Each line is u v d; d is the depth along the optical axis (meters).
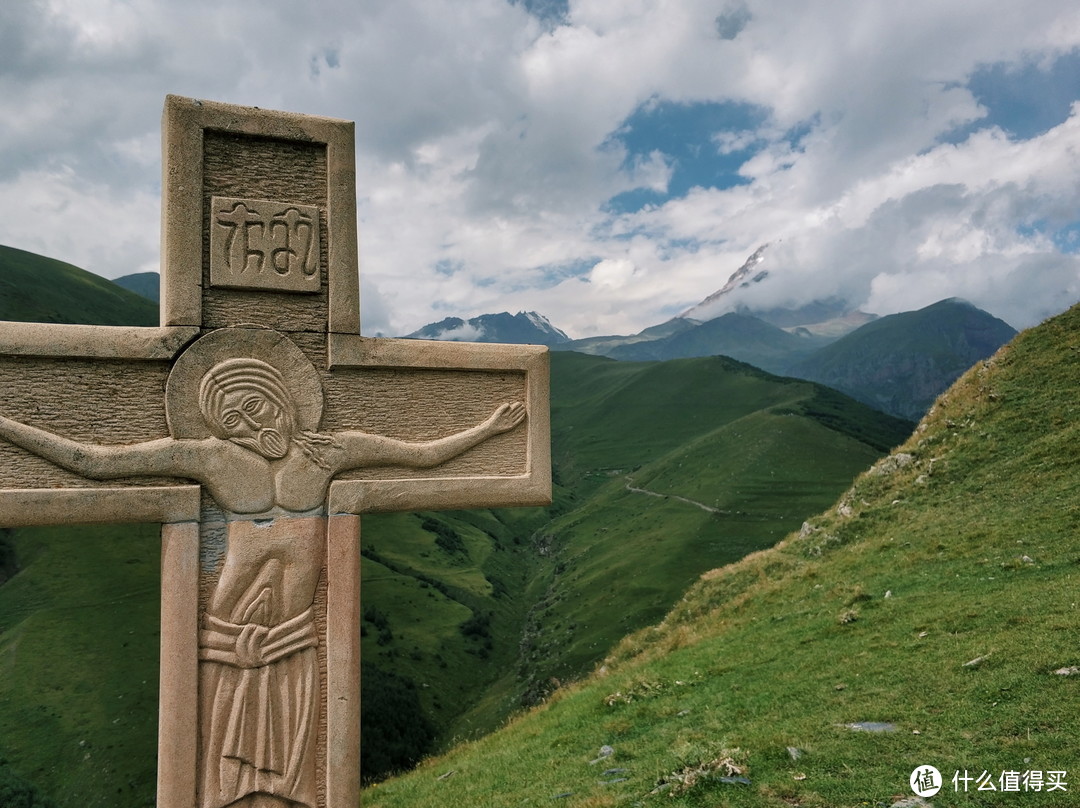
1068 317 24.77
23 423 5.81
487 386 7.36
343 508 6.64
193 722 6.00
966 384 24.56
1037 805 6.72
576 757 11.28
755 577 20.20
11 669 49.03
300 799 6.27
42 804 37.50
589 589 74.19
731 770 8.46
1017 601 11.79
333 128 6.66
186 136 6.21
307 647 6.39
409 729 47.69
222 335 6.27
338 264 6.66
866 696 10.02
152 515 6.02
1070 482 17.02
